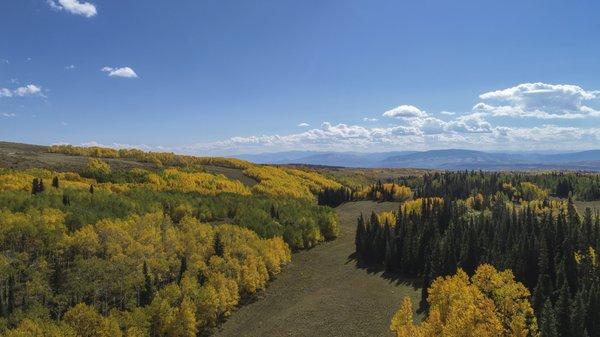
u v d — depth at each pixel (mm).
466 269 109250
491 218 161875
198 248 137125
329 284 131875
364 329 94938
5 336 86500
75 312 94500
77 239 123250
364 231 161000
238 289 126688
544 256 94688
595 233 116688
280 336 98938
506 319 76875
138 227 140750
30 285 103188
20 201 139500
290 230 171500
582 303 70750
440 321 79188
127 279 113750
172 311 104438
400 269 134500
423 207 176500
